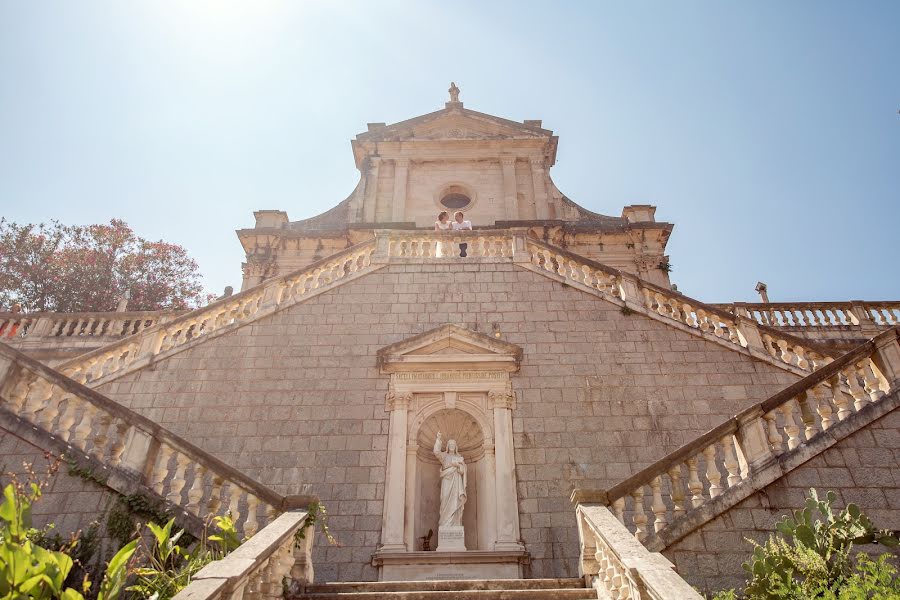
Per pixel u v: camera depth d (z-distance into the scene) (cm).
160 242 3002
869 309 1753
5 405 855
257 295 1380
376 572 1024
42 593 539
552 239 2250
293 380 1244
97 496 795
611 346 1283
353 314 1348
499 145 2556
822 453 851
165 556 674
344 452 1154
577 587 799
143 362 1252
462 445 1236
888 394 898
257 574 632
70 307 2669
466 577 1012
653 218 2359
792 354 1279
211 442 1161
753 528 792
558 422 1183
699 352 1263
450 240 1487
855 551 748
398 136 2577
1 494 783
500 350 1270
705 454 860
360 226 2230
